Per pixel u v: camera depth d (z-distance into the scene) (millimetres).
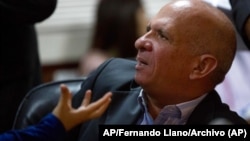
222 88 3115
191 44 2074
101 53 4754
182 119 2164
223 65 2129
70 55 5516
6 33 3154
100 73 2518
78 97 2492
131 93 2320
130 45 4633
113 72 2480
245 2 2604
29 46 3275
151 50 2098
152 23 2125
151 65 2098
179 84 2105
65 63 5516
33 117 2750
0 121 3188
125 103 2293
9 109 3189
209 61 2098
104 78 2469
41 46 5422
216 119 2125
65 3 5441
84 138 2322
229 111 2188
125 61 2564
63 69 5520
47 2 2977
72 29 5473
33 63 3324
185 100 2143
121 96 2326
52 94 2812
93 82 2494
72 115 1916
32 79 3312
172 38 2070
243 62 3119
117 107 2305
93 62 4715
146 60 2107
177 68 2080
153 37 2111
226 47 2113
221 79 2170
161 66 2084
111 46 4703
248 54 3115
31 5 2943
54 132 1896
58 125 1901
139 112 2236
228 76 3127
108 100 1955
